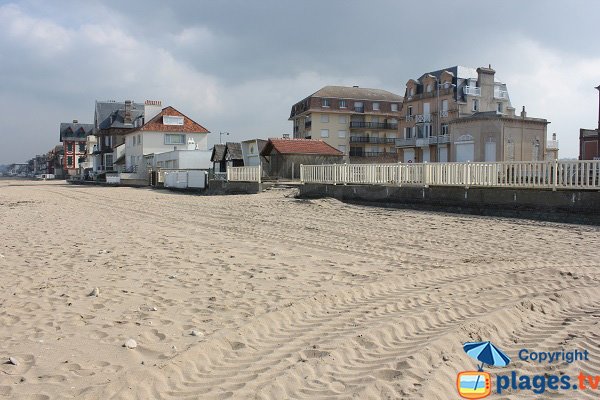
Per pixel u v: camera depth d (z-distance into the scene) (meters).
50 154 167.50
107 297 7.40
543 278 8.17
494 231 13.78
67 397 4.11
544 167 15.95
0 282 8.39
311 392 4.32
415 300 7.02
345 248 11.61
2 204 29.48
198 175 43.78
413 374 4.63
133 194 41.47
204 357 5.04
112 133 87.50
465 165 18.50
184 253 11.07
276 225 16.41
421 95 71.50
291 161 41.72
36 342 5.48
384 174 22.42
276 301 7.00
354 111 93.56
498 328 5.88
